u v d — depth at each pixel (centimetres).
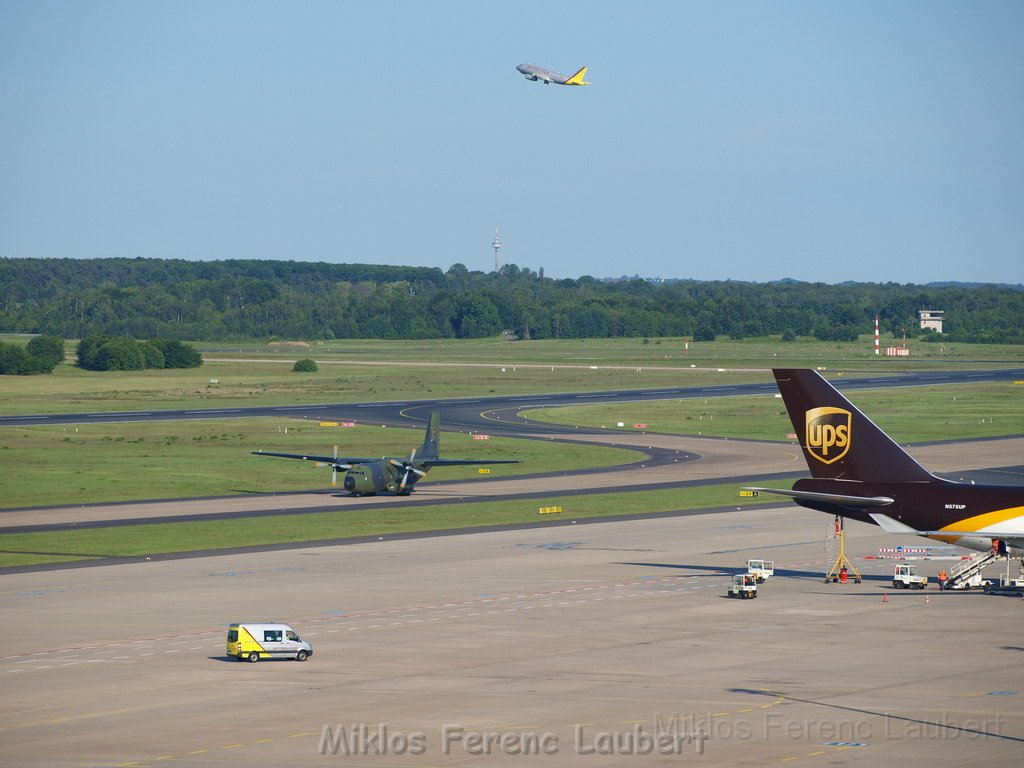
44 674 7600
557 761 5672
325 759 5750
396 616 9369
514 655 7962
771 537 13588
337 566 11831
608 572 11350
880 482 9894
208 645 8412
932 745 5841
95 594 10388
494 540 13550
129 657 8056
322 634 8738
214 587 10700
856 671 7375
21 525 14912
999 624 8819
